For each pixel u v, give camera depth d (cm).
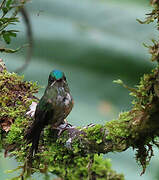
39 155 629
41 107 638
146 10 1606
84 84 1471
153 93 569
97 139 603
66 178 614
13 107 703
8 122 688
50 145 639
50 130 644
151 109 566
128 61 1498
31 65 1481
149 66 1477
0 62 773
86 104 1417
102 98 1421
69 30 1595
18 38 1408
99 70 1499
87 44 1559
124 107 1409
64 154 623
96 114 1362
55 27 1577
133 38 1554
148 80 570
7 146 679
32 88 737
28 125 674
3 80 732
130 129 586
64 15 1645
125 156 1145
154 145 620
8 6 716
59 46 1538
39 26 1577
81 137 611
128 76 1484
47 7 1622
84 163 609
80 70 1514
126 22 1585
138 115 579
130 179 1070
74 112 1362
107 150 605
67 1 1664
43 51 1534
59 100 640
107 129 603
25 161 634
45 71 1489
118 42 1552
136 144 602
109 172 597
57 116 641
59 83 648
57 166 621
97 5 1638
